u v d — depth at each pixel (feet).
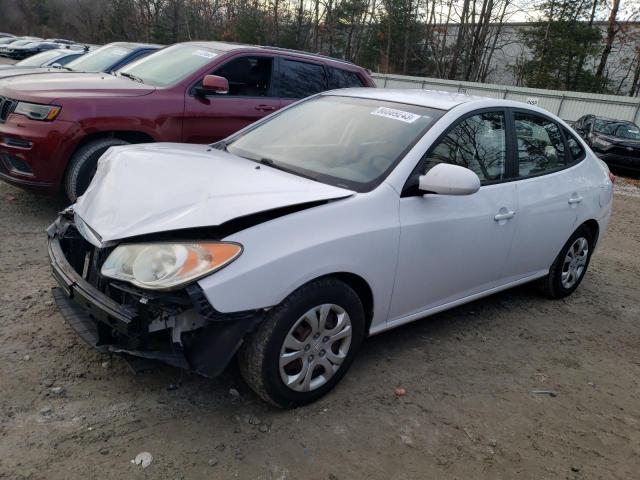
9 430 8.40
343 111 12.76
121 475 7.82
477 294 13.08
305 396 9.61
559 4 108.58
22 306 12.09
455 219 11.32
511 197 12.81
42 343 10.73
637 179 50.21
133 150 11.57
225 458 8.36
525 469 8.96
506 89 88.63
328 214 9.35
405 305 11.10
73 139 17.12
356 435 9.21
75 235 10.16
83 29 183.83
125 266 8.34
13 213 18.39
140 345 8.36
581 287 17.84
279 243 8.63
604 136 50.65
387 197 10.21
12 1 226.99
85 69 28.48
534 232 13.74
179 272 7.97
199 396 9.70
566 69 109.70
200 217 8.48
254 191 9.34
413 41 129.18
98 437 8.47
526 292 16.67
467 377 11.43
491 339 13.28
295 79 23.04
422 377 11.19
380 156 10.93
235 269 8.15
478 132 12.33
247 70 21.79
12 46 119.34
